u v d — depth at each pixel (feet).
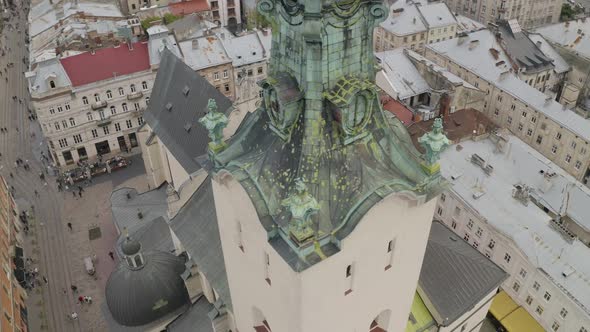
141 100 298.97
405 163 80.69
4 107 357.20
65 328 208.85
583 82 351.46
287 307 83.56
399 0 396.16
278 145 78.28
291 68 73.10
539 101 296.10
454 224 231.09
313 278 75.20
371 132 78.43
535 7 465.06
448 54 348.59
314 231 72.38
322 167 74.28
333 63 70.28
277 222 74.28
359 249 79.10
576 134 274.57
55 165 296.10
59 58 282.15
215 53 324.19
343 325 91.20
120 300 155.63
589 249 192.44
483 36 345.72
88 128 292.20
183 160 195.72
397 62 324.19
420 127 254.68
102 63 286.05
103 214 264.11
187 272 150.51
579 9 498.28
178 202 160.56
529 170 236.43
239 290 107.04
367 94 72.95
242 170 79.66
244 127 85.71
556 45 366.22
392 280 94.12
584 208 223.10
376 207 75.31
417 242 91.45
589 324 177.37
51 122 279.49
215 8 459.73
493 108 324.39
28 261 237.86
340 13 66.69
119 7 434.30
